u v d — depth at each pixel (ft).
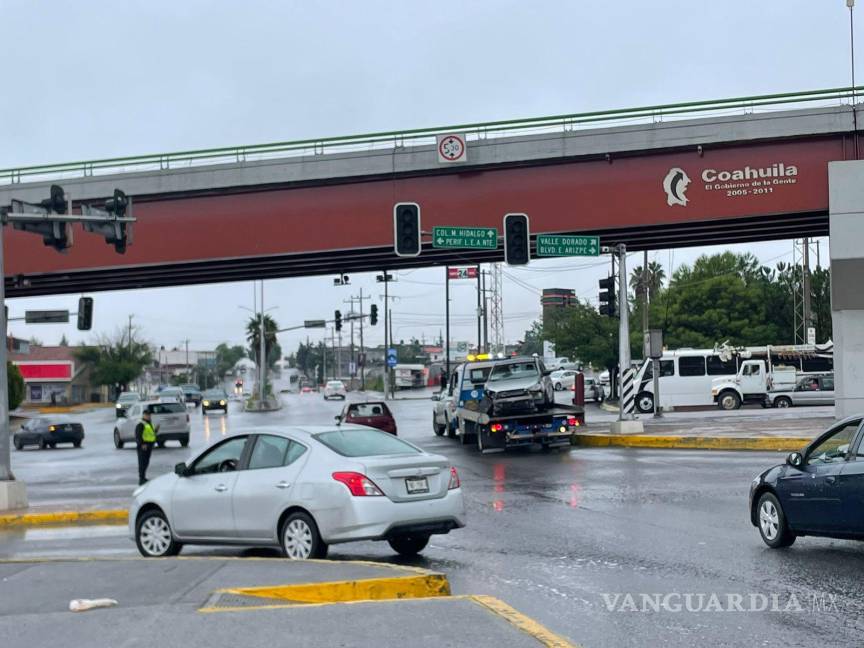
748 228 115.85
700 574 35.68
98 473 97.91
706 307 243.81
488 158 107.04
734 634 27.27
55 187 71.00
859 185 99.45
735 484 61.98
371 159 108.68
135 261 113.60
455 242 103.96
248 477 40.70
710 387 164.25
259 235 111.86
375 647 23.57
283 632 24.98
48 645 24.45
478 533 46.85
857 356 98.22
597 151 105.50
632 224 106.42
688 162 105.29
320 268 132.67
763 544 41.52
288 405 276.41
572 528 47.21
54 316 116.57
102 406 362.94
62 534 55.36
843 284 98.99
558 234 108.47
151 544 43.37
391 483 38.34
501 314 269.44
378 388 408.87
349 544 44.75
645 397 164.96
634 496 58.18
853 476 36.99
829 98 102.37
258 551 44.75
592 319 226.17
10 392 234.58
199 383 606.96
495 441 96.78
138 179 112.68
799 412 136.56
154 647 23.79
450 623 25.79
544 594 33.01
